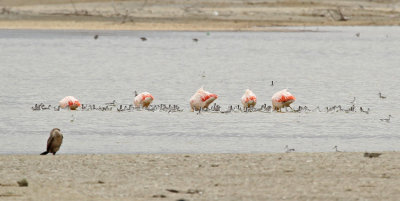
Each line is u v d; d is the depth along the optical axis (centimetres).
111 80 9725
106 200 2862
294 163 3731
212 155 4028
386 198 2900
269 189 3081
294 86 9031
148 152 4391
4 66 12181
